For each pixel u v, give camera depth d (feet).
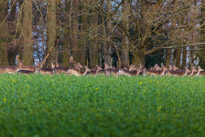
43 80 166.30
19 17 286.46
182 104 118.21
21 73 211.00
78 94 128.67
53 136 71.31
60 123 80.38
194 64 484.33
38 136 69.41
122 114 91.20
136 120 85.87
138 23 287.69
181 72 281.13
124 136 71.77
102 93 131.34
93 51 385.50
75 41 363.15
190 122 89.86
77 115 89.81
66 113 91.45
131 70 258.98
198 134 79.46
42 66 275.59
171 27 284.00
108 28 349.00
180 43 303.68
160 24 281.54
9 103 110.93
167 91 144.87
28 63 286.46
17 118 86.89
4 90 136.77
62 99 120.06
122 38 333.83
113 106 104.37
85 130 75.05
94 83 156.97
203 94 144.05
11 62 437.99
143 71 252.01
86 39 311.68
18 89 138.10
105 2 318.86
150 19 266.36
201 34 330.54
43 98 121.19
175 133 77.87
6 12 344.90
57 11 363.97
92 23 374.02
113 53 504.43
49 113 92.22
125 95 129.39
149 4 287.69
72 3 337.93
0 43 321.93
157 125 82.79
